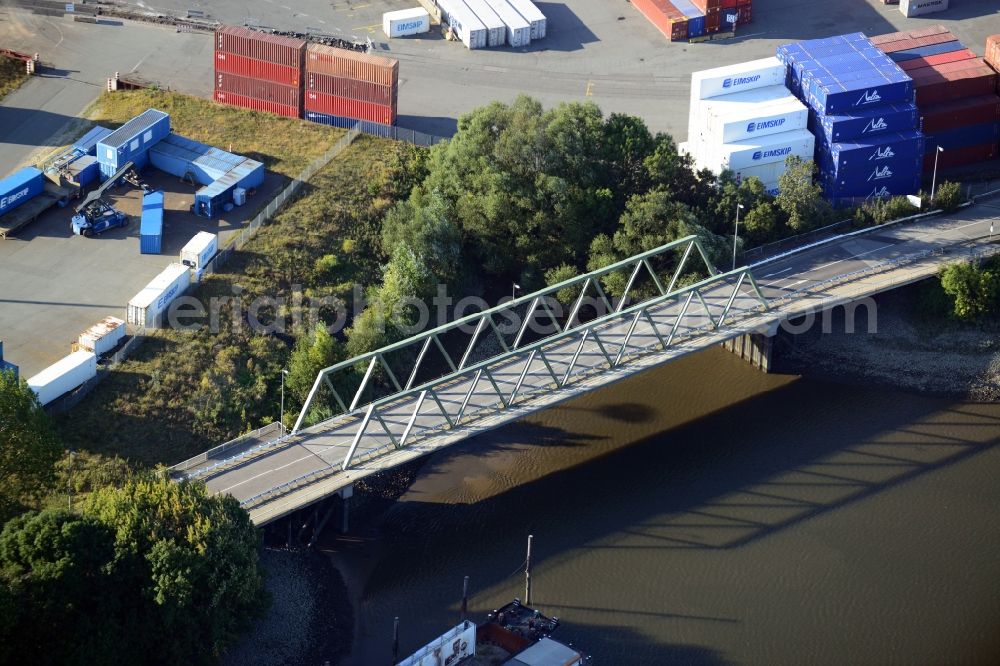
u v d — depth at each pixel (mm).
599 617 185375
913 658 180625
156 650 170125
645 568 192875
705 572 192125
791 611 186500
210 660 171875
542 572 192375
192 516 174875
